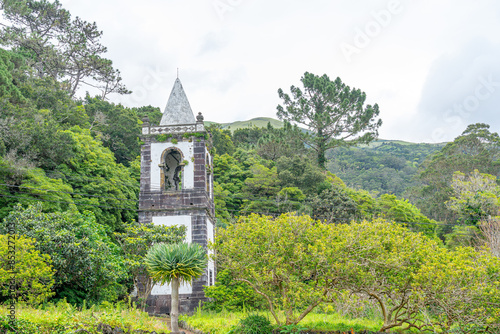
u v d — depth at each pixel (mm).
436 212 79875
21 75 59781
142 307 34625
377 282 26766
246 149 91500
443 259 26016
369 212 62906
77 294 31562
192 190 38750
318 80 81750
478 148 98188
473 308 24156
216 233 28625
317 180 68688
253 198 64250
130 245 35281
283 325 25516
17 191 37219
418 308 25719
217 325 27438
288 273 26656
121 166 55719
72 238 30422
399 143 186625
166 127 40219
